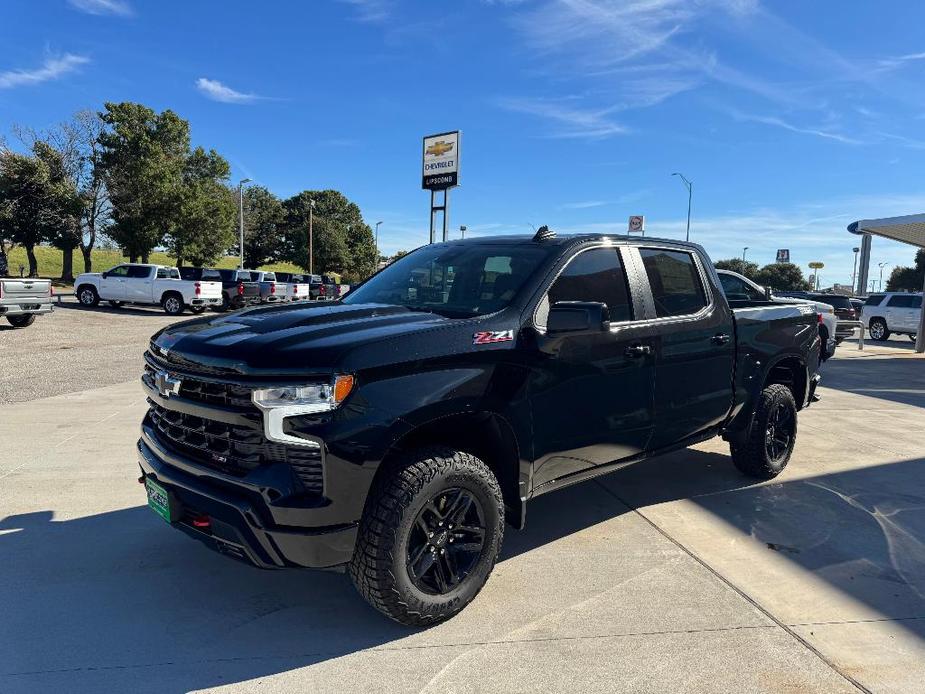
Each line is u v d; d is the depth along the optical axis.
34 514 4.24
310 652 2.79
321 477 2.63
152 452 3.21
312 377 2.62
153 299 25.75
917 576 3.62
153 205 45.69
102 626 2.95
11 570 3.47
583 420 3.59
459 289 3.68
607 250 3.94
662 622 3.08
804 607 3.25
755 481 5.32
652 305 4.10
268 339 2.84
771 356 5.11
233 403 2.74
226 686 2.54
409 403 2.78
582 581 3.50
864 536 4.18
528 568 3.66
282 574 3.50
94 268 61.47
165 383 3.02
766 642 2.93
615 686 2.59
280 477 2.62
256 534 2.64
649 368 3.98
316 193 97.50
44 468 5.19
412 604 2.85
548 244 3.79
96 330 17.73
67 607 3.11
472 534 3.09
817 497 4.94
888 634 3.01
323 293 35.81
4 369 10.58
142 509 4.35
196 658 2.72
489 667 2.70
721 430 4.87
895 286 65.81
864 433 7.25
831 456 6.16
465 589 3.05
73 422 6.81
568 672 2.68
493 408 3.09
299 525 2.61
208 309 28.41
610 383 3.72
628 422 3.88
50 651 2.74
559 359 3.41
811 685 2.62
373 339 2.80
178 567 3.55
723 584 3.48
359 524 2.73
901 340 25.55
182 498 2.91
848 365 14.64
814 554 3.89
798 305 5.71
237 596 3.26
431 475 2.82
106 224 46.09
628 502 4.79
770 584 3.49
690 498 4.88
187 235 48.88
